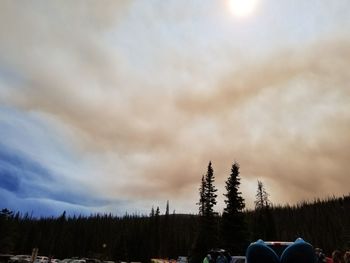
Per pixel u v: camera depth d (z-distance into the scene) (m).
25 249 115.00
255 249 7.41
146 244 105.38
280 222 126.81
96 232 132.75
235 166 45.44
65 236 123.94
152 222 109.12
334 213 119.31
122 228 123.62
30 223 130.88
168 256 109.88
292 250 7.24
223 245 43.09
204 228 50.62
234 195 44.31
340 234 91.56
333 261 10.63
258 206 53.25
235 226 43.22
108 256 113.56
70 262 57.75
